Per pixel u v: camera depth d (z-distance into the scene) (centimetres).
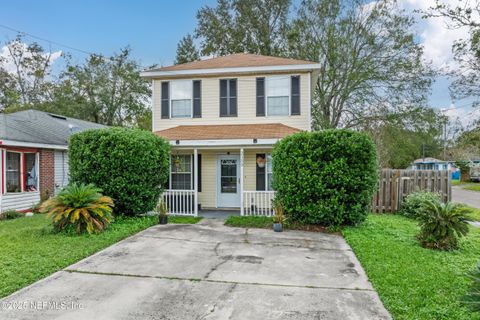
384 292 376
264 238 678
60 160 1345
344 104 2053
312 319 317
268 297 369
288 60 1216
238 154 1121
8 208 1038
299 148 771
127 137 830
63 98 2647
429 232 582
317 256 542
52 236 655
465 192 2036
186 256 538
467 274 300
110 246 604
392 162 2206
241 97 1170
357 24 1966
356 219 752
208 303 353
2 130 1079
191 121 1194
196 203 966
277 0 2344
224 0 2455
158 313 328
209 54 2522
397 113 1906
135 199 839
